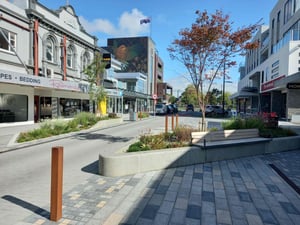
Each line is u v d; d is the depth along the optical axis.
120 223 3.47
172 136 8.39
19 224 3.42
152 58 60.97
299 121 21.33
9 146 9.29
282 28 30.83
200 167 6.39
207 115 34.44
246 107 50.56
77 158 7.63
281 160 7.30
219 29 8.52
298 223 3.59
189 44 9.01
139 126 17.80
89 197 4.37
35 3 18.44
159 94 70.38
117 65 38.53
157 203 4.16
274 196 4.55
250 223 3.56
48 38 20.25
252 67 49.34
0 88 15.34
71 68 23.64
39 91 19.48
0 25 15.51
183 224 3.48
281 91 27.69
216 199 4.37
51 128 12.91
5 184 5.23
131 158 5.70
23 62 17.00
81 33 25.59
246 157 7.67
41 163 7.07
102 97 20.58
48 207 4.00
